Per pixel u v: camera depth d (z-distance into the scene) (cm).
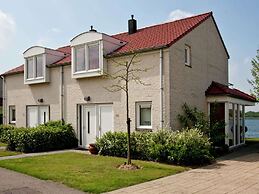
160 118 1370
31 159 1198
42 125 1734
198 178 898
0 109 2981
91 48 1616
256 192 743
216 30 1895
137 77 1449
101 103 1605
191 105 1525
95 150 1392
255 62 2014
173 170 1003
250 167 1083
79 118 1722
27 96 2055
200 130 1361
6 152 1455
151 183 832
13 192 729
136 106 1462
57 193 722
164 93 1365
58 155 1329
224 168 1064
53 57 1909
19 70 2139
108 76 1508
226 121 1568
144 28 1952
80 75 1642
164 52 1375
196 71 1605
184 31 1522
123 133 1337
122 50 1539
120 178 868
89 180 839
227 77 2055
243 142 1892
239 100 1752
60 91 1816
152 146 1204
